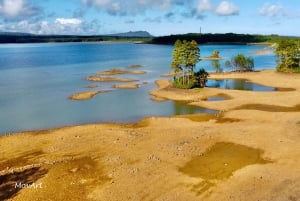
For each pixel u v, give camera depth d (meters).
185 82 101.94
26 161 49.19
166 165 45.59
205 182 40.94
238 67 145.25
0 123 70.94
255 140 53.31
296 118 65.81
